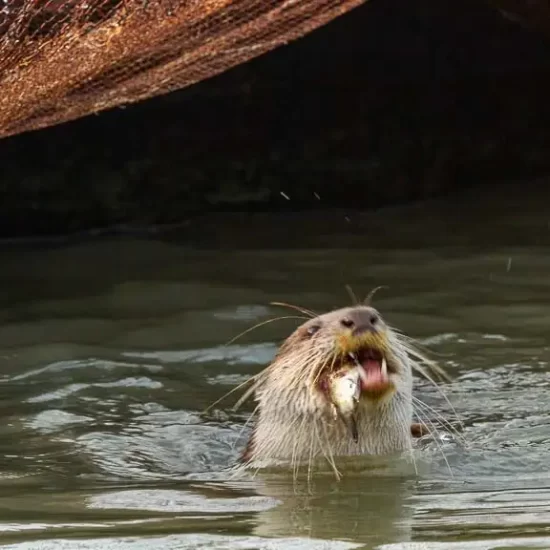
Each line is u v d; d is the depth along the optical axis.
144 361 35.03
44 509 21.88
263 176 56.47
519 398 31.62
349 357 25.41
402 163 57.81
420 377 33.38
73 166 54.19
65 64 30.02
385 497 22.98
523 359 34.41
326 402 25.66
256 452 26.84
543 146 60.66
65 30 29.20
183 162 55.78
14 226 53.25
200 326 38.12
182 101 56.66
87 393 32.56
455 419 30.06
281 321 38.34
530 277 42.62
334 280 43.12
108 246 50.84
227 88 57.28
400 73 59.72
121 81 31.62
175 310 39.97
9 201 53.06
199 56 31.25
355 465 25.75
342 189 56.78
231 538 19.06
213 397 32.34
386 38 60.25
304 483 24.34
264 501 22.70
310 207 56.53
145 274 45.22
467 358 34.62
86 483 24.78
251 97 57.44
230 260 46.91
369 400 24.95
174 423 30.36
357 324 24.81
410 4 60.41
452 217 53.47
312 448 26.28
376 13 60.16
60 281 44.66
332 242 49.53
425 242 48.88
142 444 28.66
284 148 57.12
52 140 54.25
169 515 21.25
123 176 54.69
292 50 58.88
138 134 55.66
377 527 20.00
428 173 58.16
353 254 47.12
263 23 30.59
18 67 29.77
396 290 41.47
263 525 20.27
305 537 19.16
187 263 46.72
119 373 34.09
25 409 31.17
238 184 56.12
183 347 36.16
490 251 46.75
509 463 26.03
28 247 51.56
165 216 54.62
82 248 50.62
